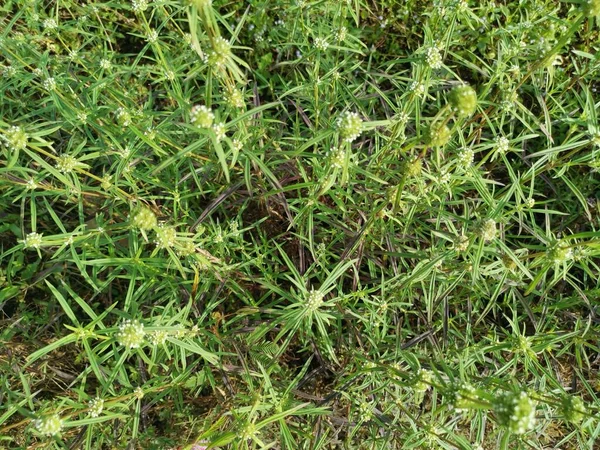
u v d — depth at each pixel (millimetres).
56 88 267
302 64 383
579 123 249
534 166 249
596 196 334
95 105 268
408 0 379
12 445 278
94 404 204
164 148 293
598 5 187
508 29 297
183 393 305
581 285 323
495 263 243
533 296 303
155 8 284
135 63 286
